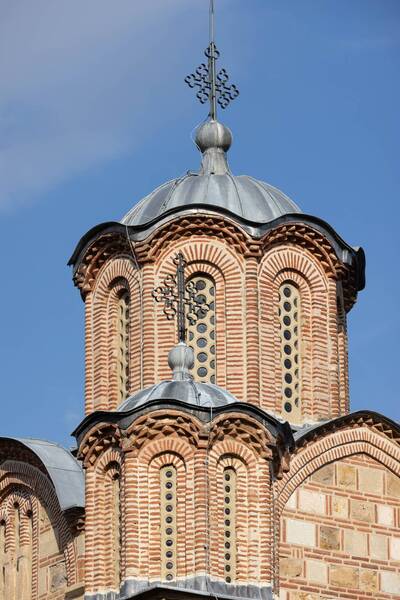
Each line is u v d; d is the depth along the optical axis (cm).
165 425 5275
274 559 5369
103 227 5950
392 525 5666
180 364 5475
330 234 5953
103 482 5362
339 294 6000
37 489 5788
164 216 5850
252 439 5319
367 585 5578
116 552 5306
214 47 6356
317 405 5847
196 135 6234
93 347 5950
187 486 5238
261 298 5822
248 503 5291
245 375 5738
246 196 5972
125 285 5922
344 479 5650
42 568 5712
